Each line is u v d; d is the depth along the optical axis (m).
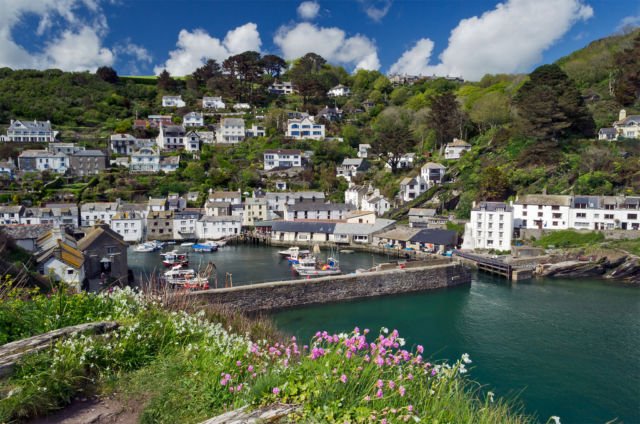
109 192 99.62
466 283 55.22
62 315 10.90
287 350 9.09
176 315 11.93
